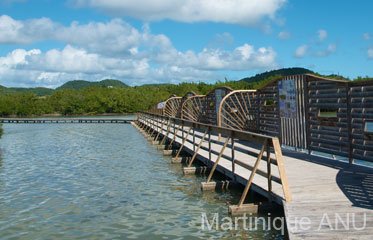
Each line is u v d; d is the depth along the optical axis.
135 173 14.88
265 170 10.70
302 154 13.18
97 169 16.08
